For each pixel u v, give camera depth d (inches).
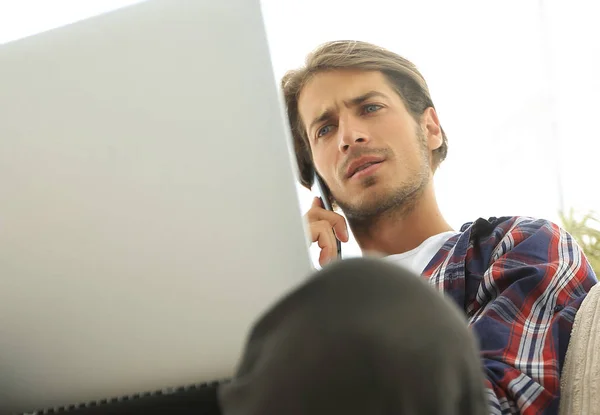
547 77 53.4
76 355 19.4
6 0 50.3
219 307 18.3
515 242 35.7
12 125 17.1
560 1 52.4
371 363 7.0
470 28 53.4
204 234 17.5
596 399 24.9
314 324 7.3
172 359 19.1
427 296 7.7
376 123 46.1
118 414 19.3
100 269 18.1
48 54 16.6
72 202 17.5
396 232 46.9
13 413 20.7
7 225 17.9
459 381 7.4
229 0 16.1
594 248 51.8
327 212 47.7
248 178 17.0
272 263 17.7
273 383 7.1
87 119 16.9
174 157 17.0
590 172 56.4
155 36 16.3
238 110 16.6
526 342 28.4
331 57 46.6
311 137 47.8
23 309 18.8
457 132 53.6
